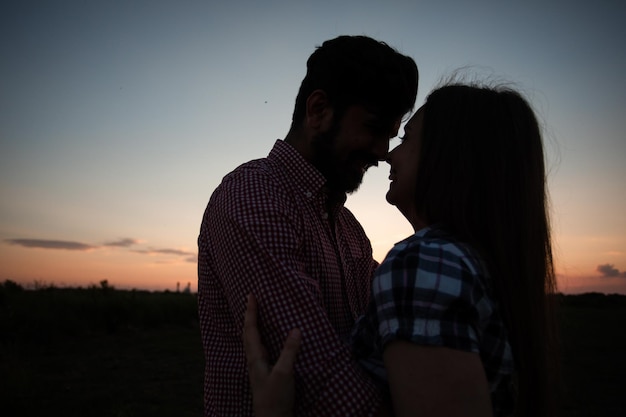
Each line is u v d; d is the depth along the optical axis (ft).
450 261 2.97
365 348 3.42
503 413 3.44
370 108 4.42
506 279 3.25
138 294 63.46
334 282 4.35
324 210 4.50
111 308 48.34
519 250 3.33
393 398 2.85
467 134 3.49
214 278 4.08
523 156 3.48
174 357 33.58
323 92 4.49
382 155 4.59
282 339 3.37
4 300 46.83
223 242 3.78
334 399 3.15
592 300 109.19
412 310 2.86
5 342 35.53
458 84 3.83
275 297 3.45
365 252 5.39
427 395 2.70
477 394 2.71
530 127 3.59
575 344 39.50
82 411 19.85
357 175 4.60
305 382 3.22
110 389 23.95
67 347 36.70
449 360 2.72
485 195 3.38
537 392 3.41
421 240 3.19
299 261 3.88
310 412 3.19
